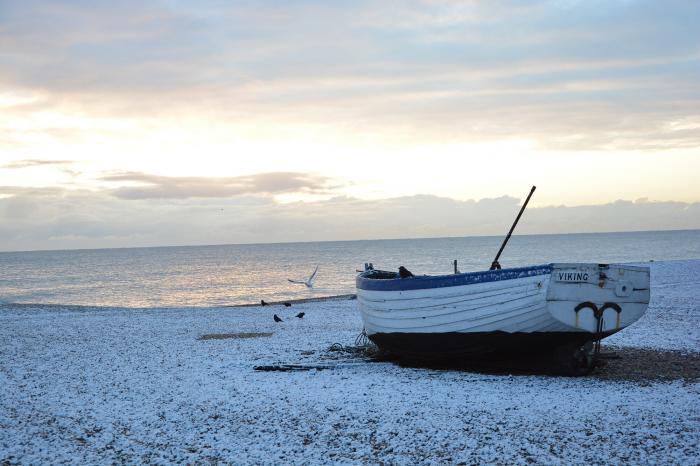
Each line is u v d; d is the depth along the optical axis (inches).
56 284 2591.0
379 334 585.6
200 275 3014.3
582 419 374.6
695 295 1098.1
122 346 715.4
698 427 351.6
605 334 471.8
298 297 1753.2
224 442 352.2
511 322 486.9
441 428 366.0
